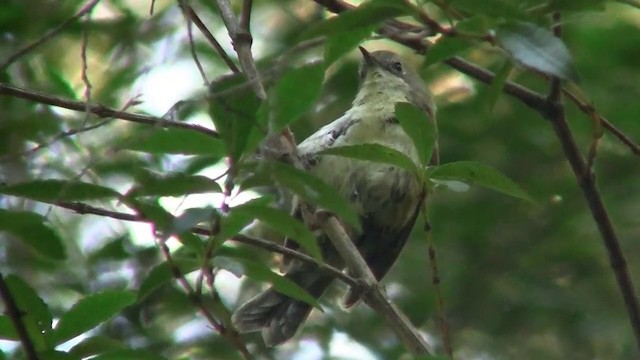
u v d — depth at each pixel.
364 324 12.90
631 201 13.71
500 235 13.98
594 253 13.91
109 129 11.30
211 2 12.45
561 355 13.62
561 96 8.62
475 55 12.30
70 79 12.36
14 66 11.35
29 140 10.92
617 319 13.65
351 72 13.56
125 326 11.64
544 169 13.89
